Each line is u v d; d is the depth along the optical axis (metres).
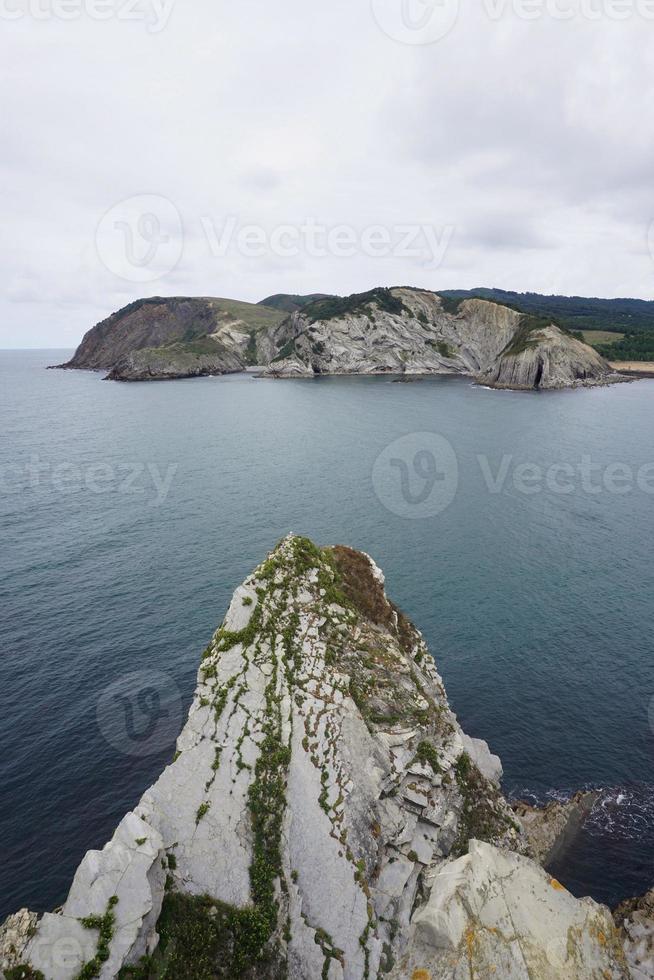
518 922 16.97
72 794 27.14
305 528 58.97
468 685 35.53
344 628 26.41
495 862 18.72
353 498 68.44
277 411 137.88
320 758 21.23
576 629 41.25
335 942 17.81
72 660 37.16
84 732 30.94
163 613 42.75
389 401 151.25
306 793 20.33
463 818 22.98
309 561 28.42
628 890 23.81
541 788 28.56
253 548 54.03
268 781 20.27
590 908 17.77
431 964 16.27
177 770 20.17
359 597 28.89
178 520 61.62
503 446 94.56
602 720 32.91
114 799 26.88
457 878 18.14
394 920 18.77
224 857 18.39
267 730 21.52
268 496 69.25
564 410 132.25
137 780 27.95
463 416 124.75
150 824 18.39
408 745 23.05
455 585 47.31
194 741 21.12
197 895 17.52
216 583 47.28
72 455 93.00
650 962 20.30
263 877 18.30
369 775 21.47
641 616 43.00
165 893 17.17
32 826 25.48
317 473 79.50
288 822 19.59
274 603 25.88
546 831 25.95
